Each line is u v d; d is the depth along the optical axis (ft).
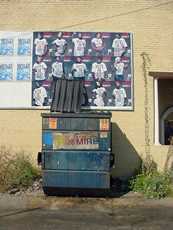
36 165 53.21
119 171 53.72
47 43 54.65
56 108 49.42
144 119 54.29
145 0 55.21
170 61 54.95
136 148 54.03
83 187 46.16
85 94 54.13
